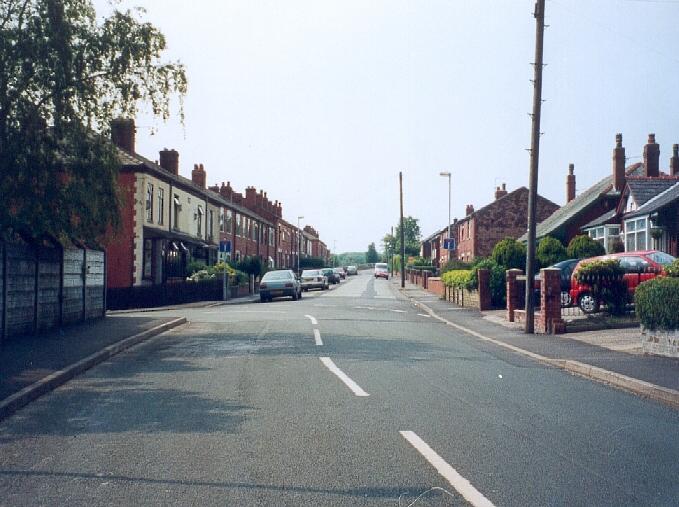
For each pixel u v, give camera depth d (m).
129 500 4.97
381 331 18.28
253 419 7.55
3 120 15.38
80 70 16.02
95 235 17.62
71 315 18.61
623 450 6.34
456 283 31.31
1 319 14.07
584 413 7.99
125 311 30.05
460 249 67.88
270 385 9.73
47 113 15.87
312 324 20.20
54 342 14.20
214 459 6.01
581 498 5.01
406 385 9.77
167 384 9.90
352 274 119.00
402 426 7.23
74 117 16.11
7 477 5.53
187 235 43.12
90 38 16.22
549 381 10.37
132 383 10.02
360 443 6.53
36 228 15.65
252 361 12.21
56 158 16.33
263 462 5.91
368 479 5.43
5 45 14.98
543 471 5.66
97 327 17.72
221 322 21.22
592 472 5.64
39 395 9.07
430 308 28.77
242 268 49.34
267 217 75.56
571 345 14.59
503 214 59.97
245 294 44.94
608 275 18.31
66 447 6.45
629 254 21.44
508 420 7.57
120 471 5.68
